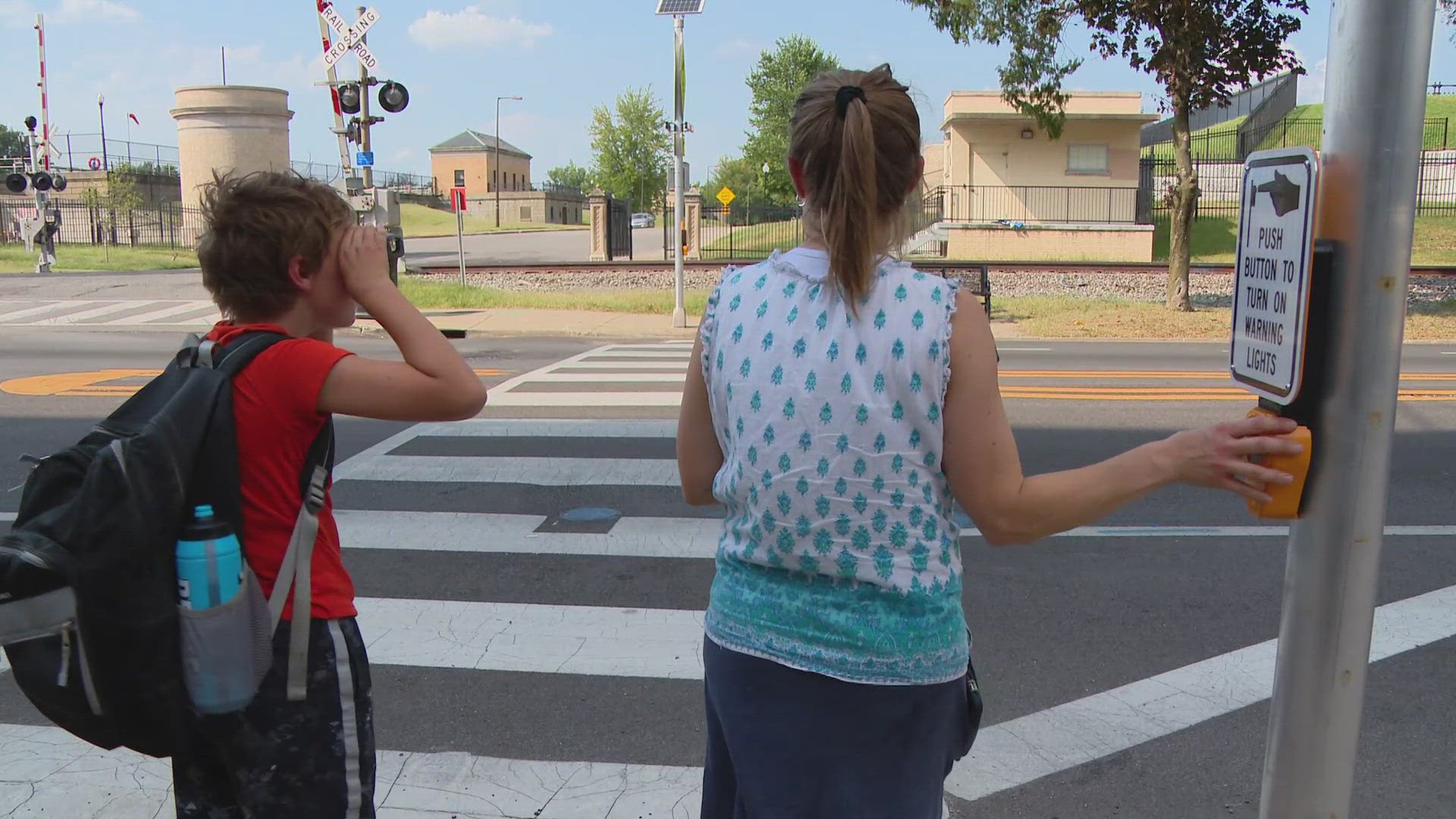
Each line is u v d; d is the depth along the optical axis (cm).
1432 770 352
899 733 174
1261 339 191
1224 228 3284
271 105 3869
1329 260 184
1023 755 361
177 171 4903
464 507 672
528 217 7138
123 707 188
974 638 465
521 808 328
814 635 172
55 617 180
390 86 1791
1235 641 459
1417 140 179
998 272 2423
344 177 1809
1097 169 3122
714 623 185
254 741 204
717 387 183
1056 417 967
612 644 457
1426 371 1266
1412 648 447
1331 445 188
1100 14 1881
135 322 1827
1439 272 2209
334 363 202
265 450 200
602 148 6066
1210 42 1877
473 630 472
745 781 178
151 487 184
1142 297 2389
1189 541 598
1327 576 194
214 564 189
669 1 1788
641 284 2458
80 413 965
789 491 171
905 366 166
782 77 5306
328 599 211
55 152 3719
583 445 840
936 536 173
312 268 211
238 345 203
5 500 686
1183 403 1045
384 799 332
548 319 1909
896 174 172
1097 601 507
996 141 3116
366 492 708
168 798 332
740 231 3347
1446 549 582
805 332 172
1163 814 327
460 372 205
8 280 2488
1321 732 201
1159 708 396
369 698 221
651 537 609
